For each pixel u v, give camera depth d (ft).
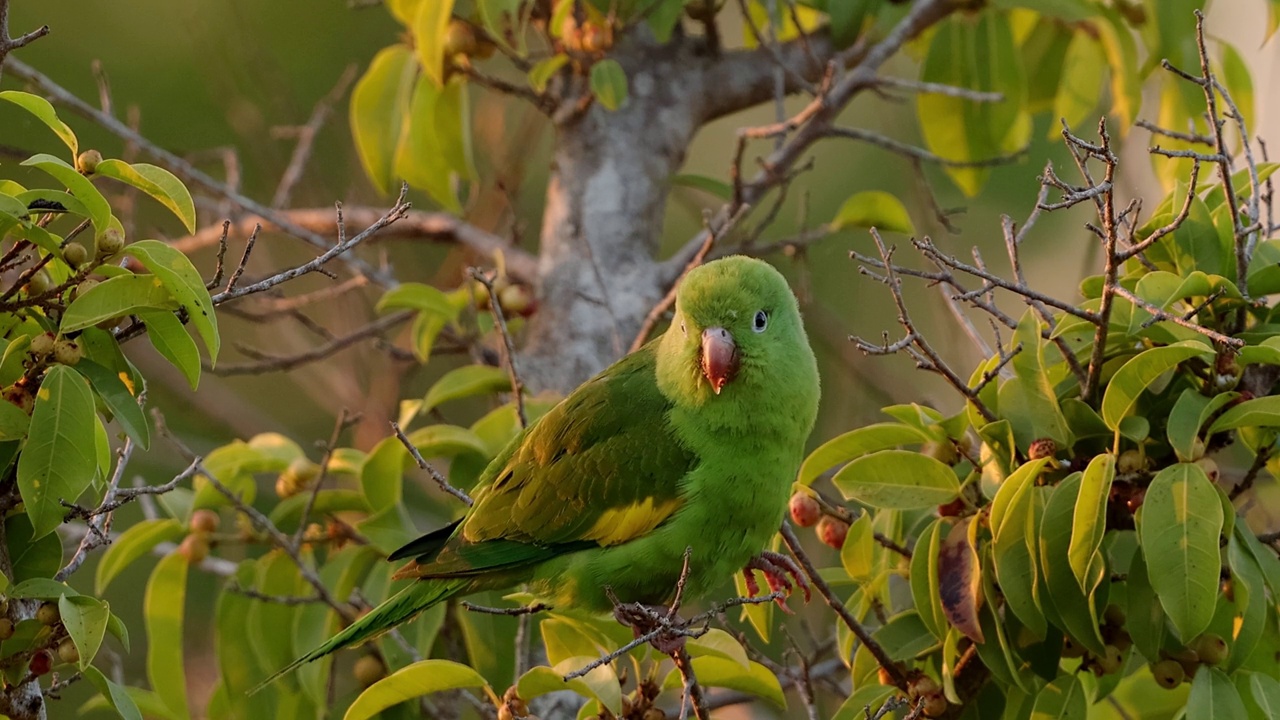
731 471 26.45
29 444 19.83
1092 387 23.93
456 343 39.83
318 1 56.29
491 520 27.53
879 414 47.14
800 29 36.96
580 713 25.26
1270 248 24.71
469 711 39.65
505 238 46.42
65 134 20.63
